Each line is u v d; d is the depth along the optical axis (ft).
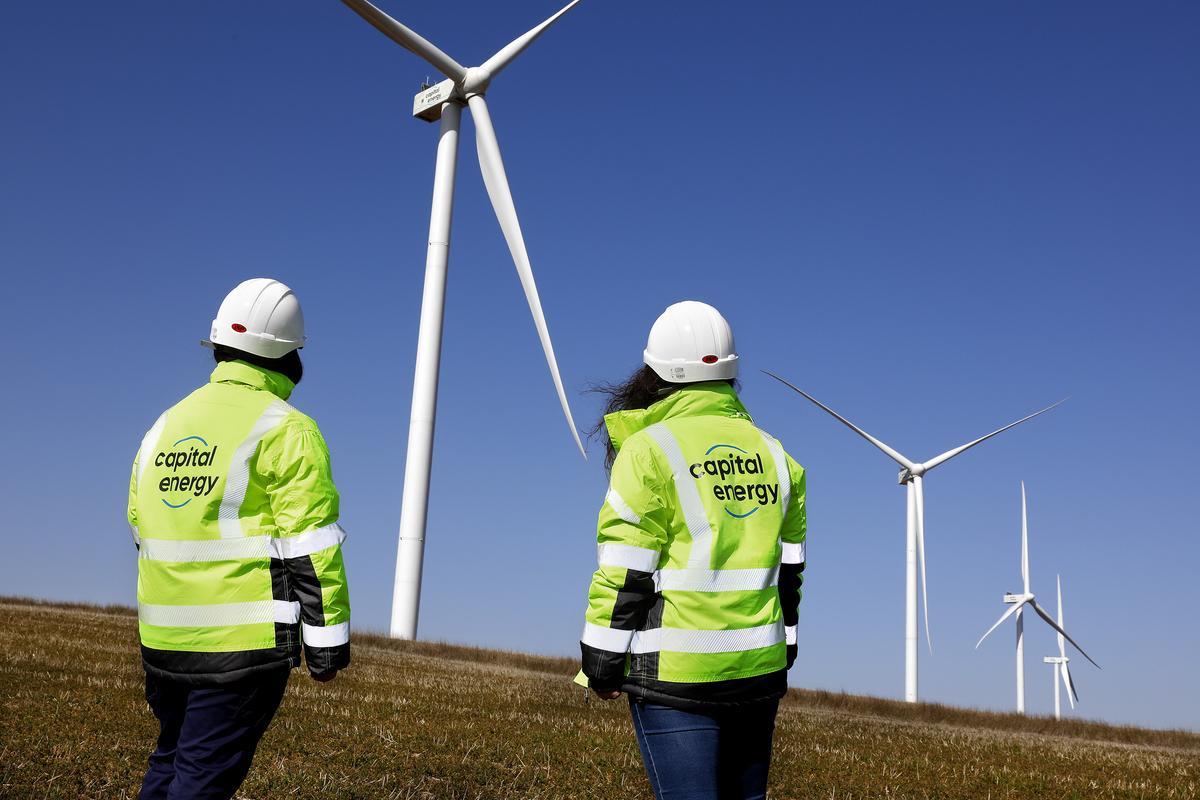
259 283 14.90
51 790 19.35
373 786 22.53
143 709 30.55
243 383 14.37
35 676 37.27
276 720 31.07
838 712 78.23
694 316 13.56
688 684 11.84
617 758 29.94
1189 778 38.52
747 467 12.73
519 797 23.41
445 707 40.01
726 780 12.60
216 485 13.39
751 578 12.28
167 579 13.39
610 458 13.88
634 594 11.92
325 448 13.87
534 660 86.89
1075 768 39.40
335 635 13.04
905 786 30.66
